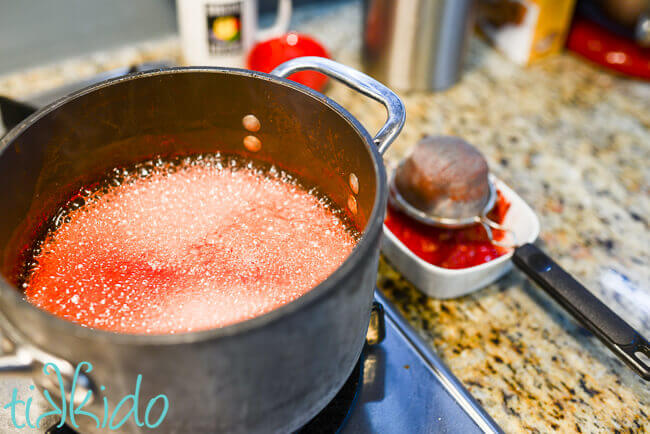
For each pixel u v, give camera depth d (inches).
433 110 24.3
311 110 12.9
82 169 13.7
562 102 25.2
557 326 16.8
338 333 10.1
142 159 14.6
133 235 14.0
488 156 22.3
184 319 12.2
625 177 21.7
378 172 10.9
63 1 23.9
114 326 12.1
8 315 9.1
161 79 13.1
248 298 12.7
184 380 9.0
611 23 26.5
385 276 18.0
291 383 10.1
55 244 13.6
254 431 10.6
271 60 22.7
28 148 12.0
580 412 14.8
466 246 17.8
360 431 13.4
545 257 15.9
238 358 8.9
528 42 26.2
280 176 15.3
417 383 14.3
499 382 15.4
